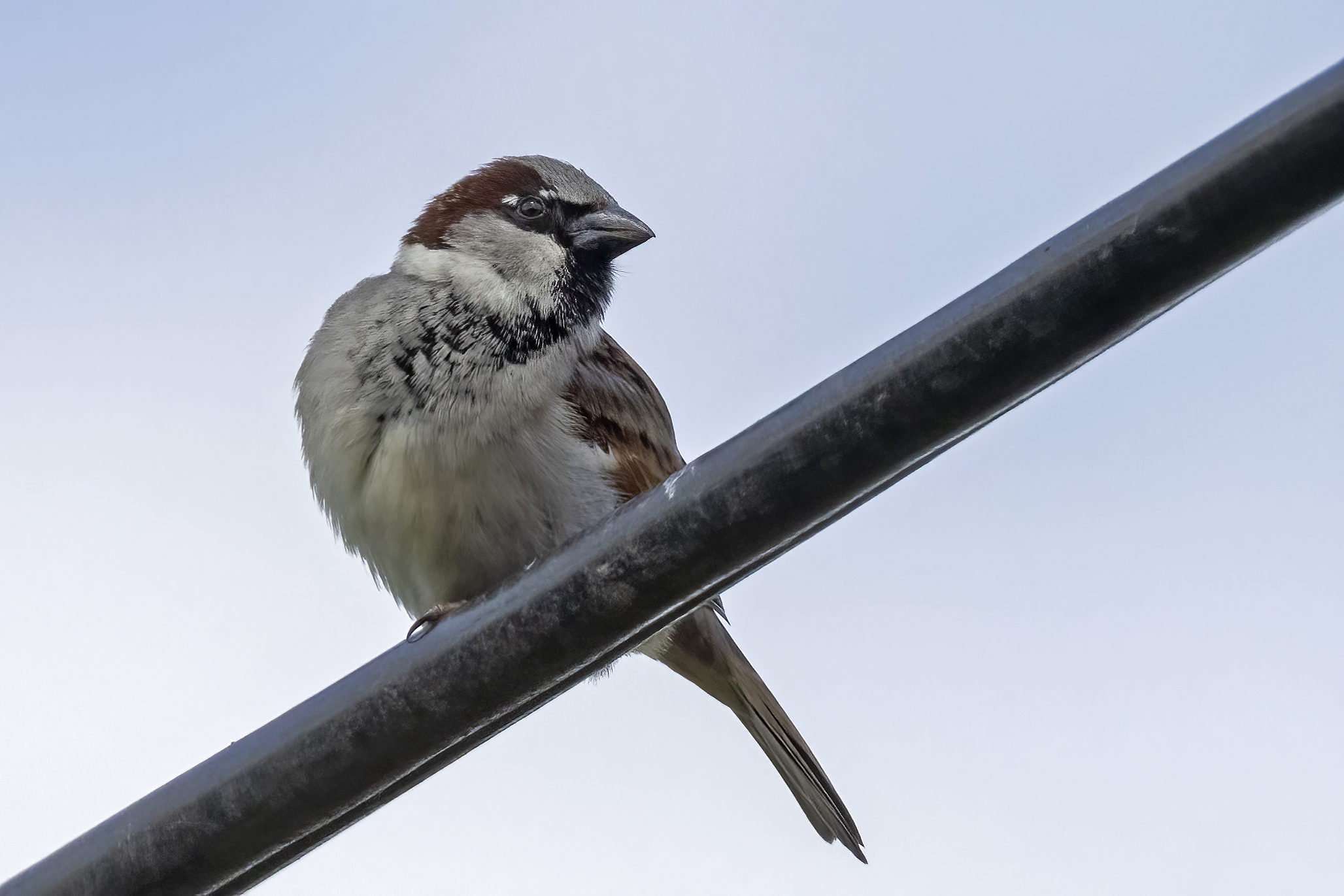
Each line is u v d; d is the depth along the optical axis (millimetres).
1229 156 3859
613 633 5078
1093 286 4121
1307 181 3766
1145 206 4020
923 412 4445
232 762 5309
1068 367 4285
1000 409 4418
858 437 4547
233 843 5301
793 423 4652
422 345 7586
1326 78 3707
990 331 4293
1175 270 4020
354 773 5242
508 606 5117
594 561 5000
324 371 7633
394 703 5191
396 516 7520
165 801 5336
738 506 4762
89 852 5375
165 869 5316
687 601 5031
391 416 7500
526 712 5316
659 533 4891
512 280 7977
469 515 7469
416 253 8094
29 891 5391
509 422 7523
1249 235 3904
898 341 4480
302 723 5262
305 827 5320
